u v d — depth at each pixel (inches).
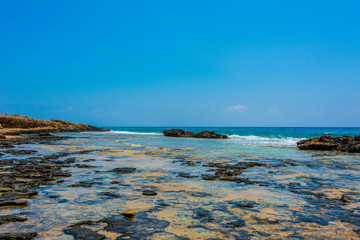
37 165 479.8
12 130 2047.2
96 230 181.6
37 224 190.2
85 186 319.0
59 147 887.7
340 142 876.0
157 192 294.0
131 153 715.4
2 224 189.2
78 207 234.2
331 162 563.5
